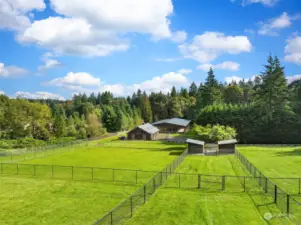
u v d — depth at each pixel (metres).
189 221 18.23
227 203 21.80
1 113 72.25
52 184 28.83
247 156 47.75
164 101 145.25
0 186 28.06
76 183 29.25
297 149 56.06
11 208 21.59
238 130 73.75
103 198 23.91
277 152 52.41
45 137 77.69
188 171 35.16
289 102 71.94
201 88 117.12
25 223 18.73
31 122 75.50
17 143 65.31
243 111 75.62
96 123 92.94
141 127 84.94
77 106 125.00
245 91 126.38
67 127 86.19
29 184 28.92
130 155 52.59
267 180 26.39
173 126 101.50
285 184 27.88
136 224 17.81
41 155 52.88
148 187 26.88
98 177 32.19
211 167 37.97
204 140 63.19
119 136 92.00
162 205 21.39
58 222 18.81
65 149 62.03
